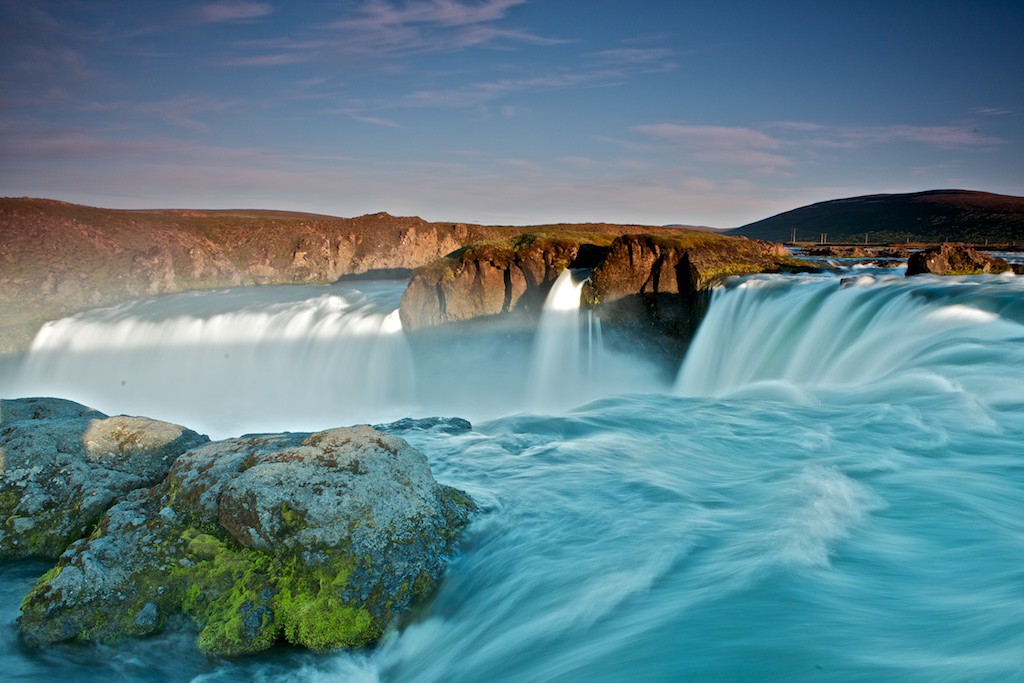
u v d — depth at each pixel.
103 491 8.05
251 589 6.42
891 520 7.02
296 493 6.73
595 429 11.84
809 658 4.69
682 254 28.33
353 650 6.23
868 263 35.16
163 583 6.57
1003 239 129.00
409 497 7.12
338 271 75.19
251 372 42.47
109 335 49.69
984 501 7.41
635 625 5.63
